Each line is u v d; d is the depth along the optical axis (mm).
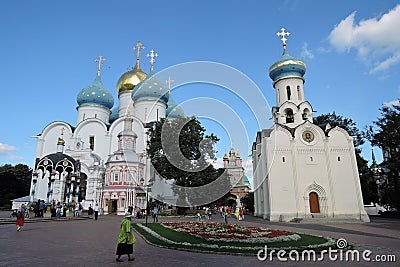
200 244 13633
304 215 34219
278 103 44250
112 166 53406
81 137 65000
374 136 44688
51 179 41000
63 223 29219
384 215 45062
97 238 17281
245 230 18797
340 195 35156
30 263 10258
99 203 54250
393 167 40938
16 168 78875
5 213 50594
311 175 35906
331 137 37125
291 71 43781
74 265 10000
